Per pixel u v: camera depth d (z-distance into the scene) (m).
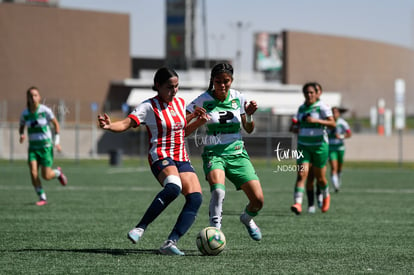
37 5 166.00
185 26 192.75
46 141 36.06
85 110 130.38
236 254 20.20
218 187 20.28
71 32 169.62
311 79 199.38
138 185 51.97
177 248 20.69
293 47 194.62
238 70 176.00
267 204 38.06
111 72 174.62
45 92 166.62
